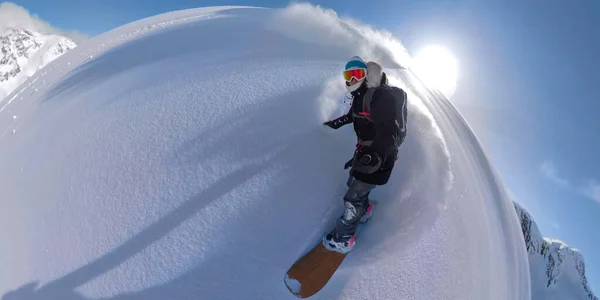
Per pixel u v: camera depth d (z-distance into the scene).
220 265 2.95
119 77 4.92
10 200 3.82
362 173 2.69
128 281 2.90
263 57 4.95
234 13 6.72
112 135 3.92
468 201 4.10
